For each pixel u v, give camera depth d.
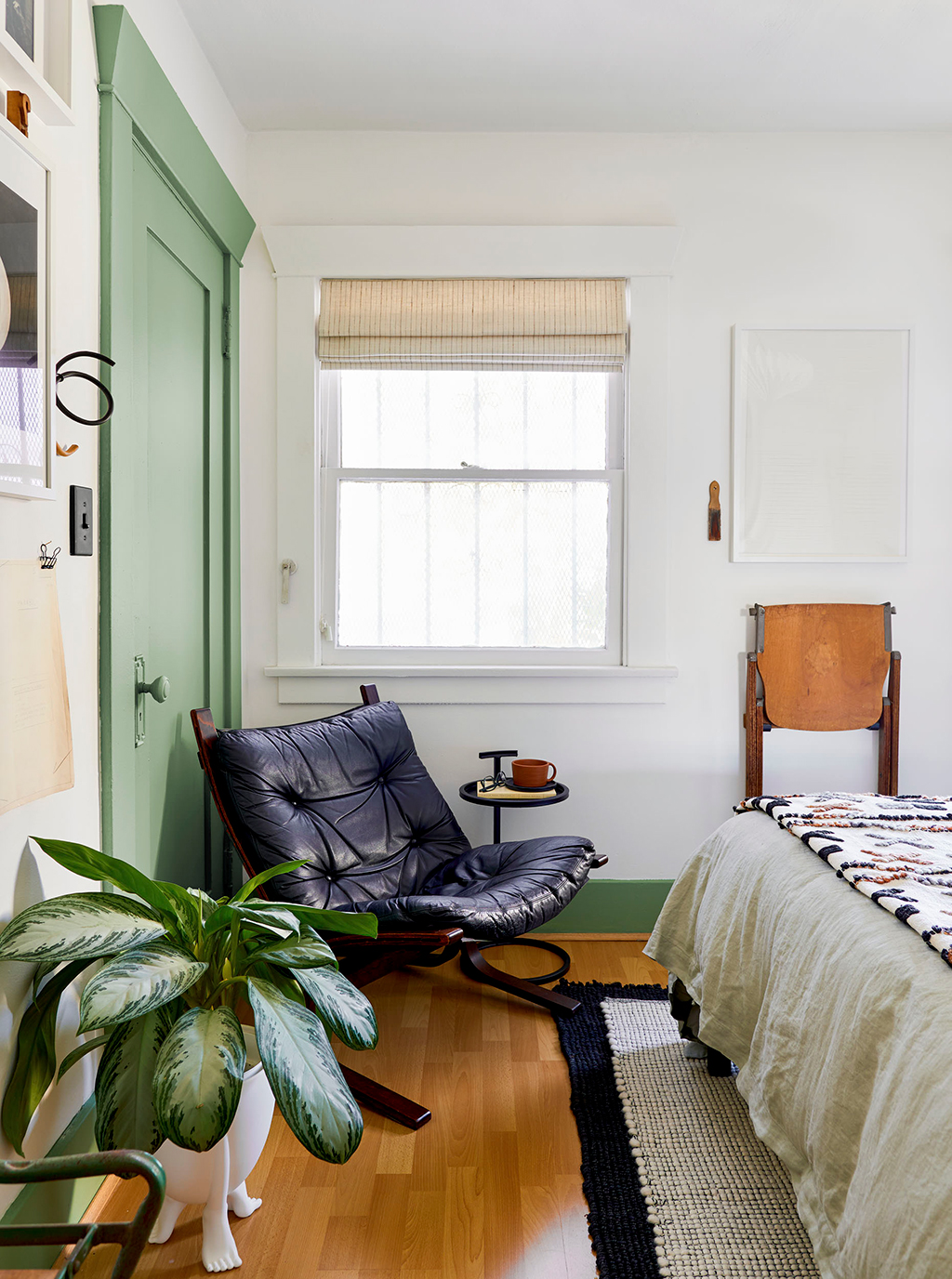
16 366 1.25
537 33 2.23
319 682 2.76
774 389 2.77
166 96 1.89
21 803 1.30
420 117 2.64
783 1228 1.47
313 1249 1.44
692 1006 1.97
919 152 2.75
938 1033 1.08
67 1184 1.44
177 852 2.15
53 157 1.35
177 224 2.10
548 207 2.74
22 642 1.30
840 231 2.76
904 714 2.82
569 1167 1.64
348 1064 2.00
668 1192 1.56
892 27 2.21
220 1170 1.37
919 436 2.79
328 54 2.32
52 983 1.30
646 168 2.74
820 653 2.74
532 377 2.80
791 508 2.78
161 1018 1.32
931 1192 0.98
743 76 2.43
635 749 2.81
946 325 2.78
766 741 2.83
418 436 2.80
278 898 1.97
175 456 2.12
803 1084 1.35
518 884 1.97
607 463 2.81
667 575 2.79
